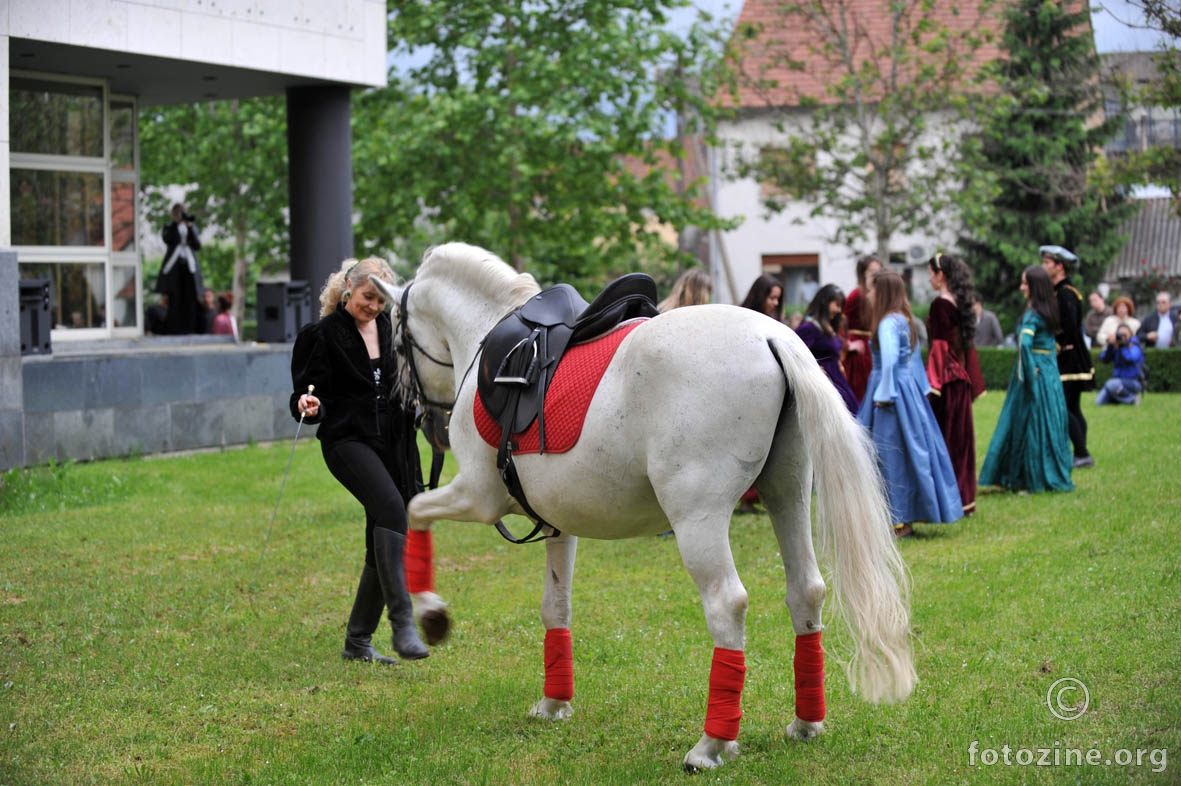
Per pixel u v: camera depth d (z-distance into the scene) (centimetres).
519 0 2162
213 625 668
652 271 2981
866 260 1022
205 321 1720
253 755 472
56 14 1247
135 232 1598
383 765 458
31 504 1025
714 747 433
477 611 691
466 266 527
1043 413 966
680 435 414
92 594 732
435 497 493
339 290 592
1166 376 1828
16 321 1129
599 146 2066
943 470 830
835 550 411
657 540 884
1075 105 2647
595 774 439
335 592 741
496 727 496
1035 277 973
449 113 2014
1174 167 1510
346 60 1564
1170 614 587
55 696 547
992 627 598
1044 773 415
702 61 2245
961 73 2289
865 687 414
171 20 1364
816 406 411
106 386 1274
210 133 2548
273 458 1331
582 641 621
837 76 2755
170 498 1076
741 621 424
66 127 1493
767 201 2472
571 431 441
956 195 2312
